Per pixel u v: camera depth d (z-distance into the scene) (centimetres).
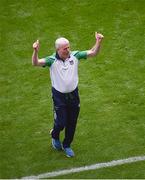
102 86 2295
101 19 2664
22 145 2025
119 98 2233
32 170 1919
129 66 2402
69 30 2605
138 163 1936
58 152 1995
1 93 2267
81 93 2262
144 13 2703
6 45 2522
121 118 2141
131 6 2738
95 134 2072
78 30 2605
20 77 2347
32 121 2134
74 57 1830
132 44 2525
